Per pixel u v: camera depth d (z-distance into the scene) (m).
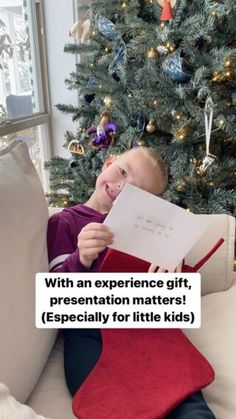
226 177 1.54
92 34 1.68
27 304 0.66
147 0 1.55
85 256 0.76
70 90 1.99
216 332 0.88
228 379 0.75
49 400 0.70
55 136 2.26
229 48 1.38
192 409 0.65
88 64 1.74
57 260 0.83
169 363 0.71
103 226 0.71
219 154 1.59
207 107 1.33
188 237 0.71
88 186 1.75
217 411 0.69
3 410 0.44
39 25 2.07
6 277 0.62
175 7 1.40
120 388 0.67
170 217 0.69
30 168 0.81
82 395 0.65
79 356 0.75
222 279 1.04
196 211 1.48
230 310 0.95
